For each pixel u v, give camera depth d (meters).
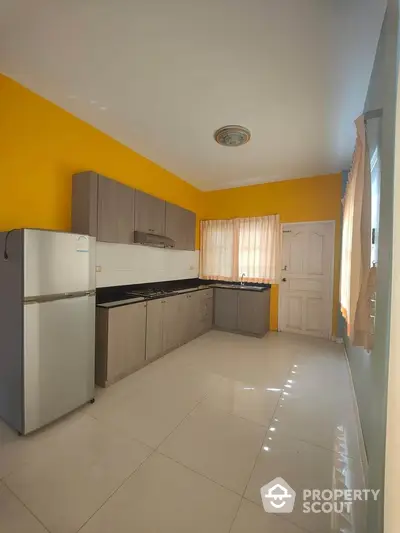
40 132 2.30
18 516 1.23
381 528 0.93
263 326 4.23
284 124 2.64
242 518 1.24
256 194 4.62
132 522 1.21
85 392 2.14
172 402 2.25
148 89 2.17
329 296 4.11
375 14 1.44
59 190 2.47
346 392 2.46
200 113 2.50
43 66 1.93
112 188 2.75
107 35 1.65
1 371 1.87
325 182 4.10
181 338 3.72
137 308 2.87
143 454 1.63
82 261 2.08
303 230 4.31
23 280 1.70
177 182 4.25
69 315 1.99
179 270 4.45
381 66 1.48
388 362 0.93
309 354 3.43
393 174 0.95
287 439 1.80
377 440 1.15
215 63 1.86
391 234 0.98
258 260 4.54
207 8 1.46
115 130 2.84
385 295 1.10
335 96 2.18
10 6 1.48
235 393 2.41
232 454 1.65
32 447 1.67
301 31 1.59
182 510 1.27
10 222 2.13
